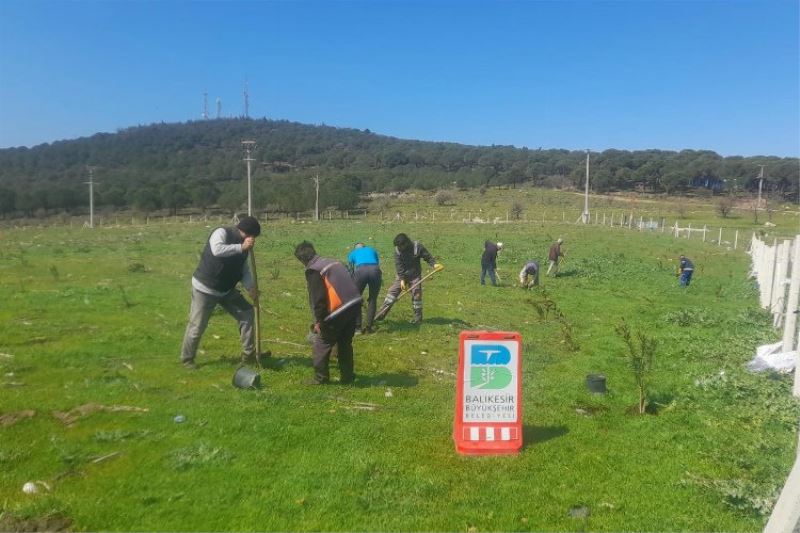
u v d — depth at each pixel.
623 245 32.69
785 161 96.56
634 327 11.86
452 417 6.24
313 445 5.35
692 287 18.19
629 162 112.75
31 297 11.68
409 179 107.88
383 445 5.43
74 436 5.33
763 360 8.76
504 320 11.91
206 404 6.18
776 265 12.59
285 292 13.77
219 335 9.28
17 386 6.54
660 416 6.66
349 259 9.92
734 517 4.49
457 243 30.80
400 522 4.22
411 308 12.48
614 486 4.90
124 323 9.82
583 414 6.67
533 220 59.62
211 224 51.34
